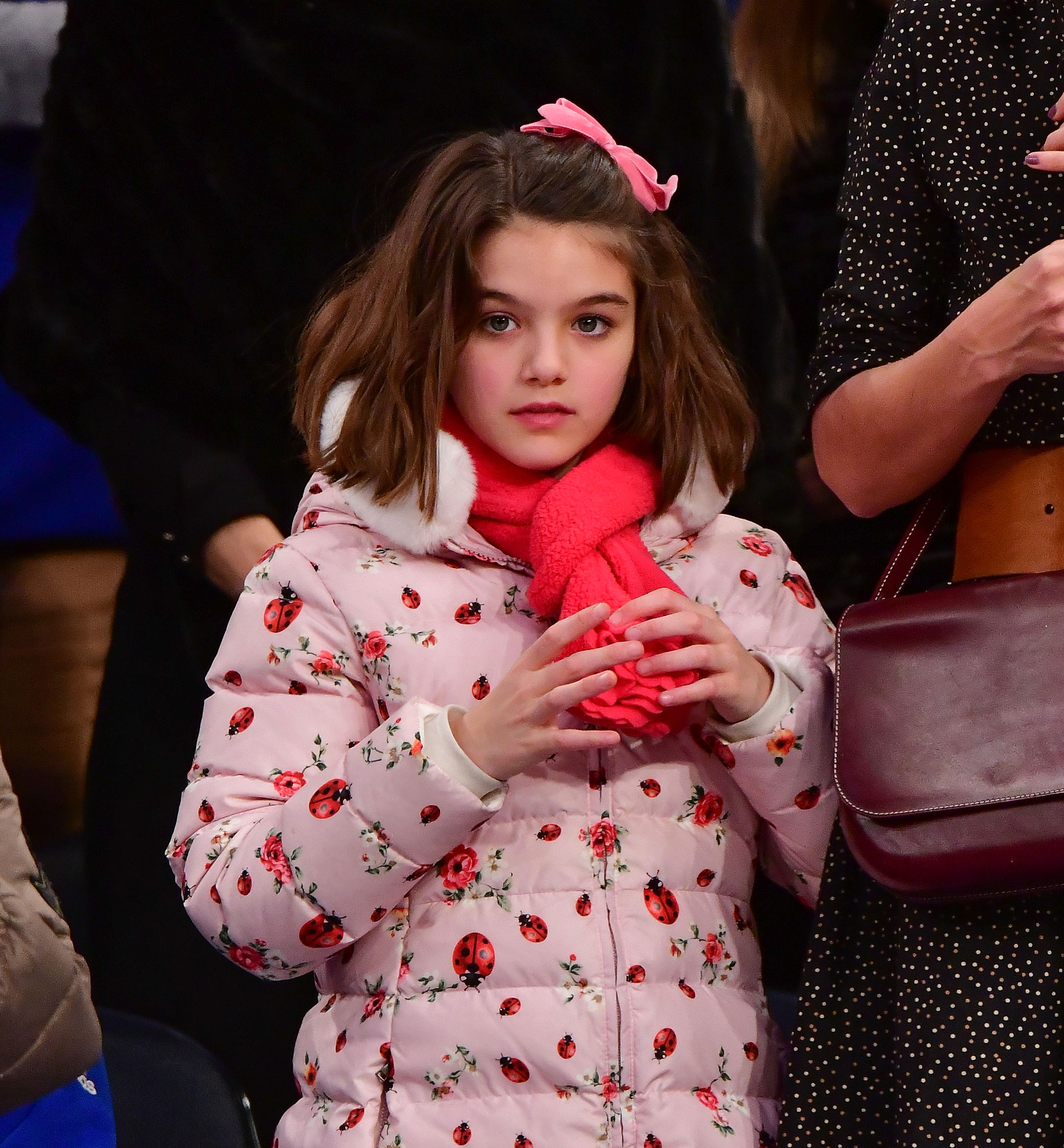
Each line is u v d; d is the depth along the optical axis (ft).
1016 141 17.34
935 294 18.21
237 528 24.12
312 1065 17.74
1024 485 17.25
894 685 17.03
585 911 17.25
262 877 16.98
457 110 24.31
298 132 24.18
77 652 34.65
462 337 17.89
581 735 16.47
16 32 32.30
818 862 18.58
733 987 18.12
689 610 17.25
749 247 25.82
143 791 25.88
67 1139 16.33
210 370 24.40
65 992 14.66
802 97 26.89
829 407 18.49
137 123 24.44
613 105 25.04
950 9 17.65
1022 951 16.69
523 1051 16.84
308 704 17.92
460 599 18.20
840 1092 17.66
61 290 24.73
